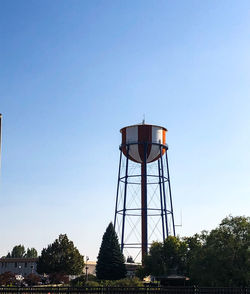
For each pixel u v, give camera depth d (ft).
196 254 200.64
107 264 286.05
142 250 268.00
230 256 182.70
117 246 292.40
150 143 270.05
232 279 181.27
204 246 201.57
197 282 203.21
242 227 189.06
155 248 283.79
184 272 273.54
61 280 296.92
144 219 267.39
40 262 318.04
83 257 330.54
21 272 387.75
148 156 272.92
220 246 187.52
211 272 184.24
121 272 286.66
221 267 181.98
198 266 190.08
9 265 395.34
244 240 185.47
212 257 185.37
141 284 193.88
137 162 280.51
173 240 279.49
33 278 286.05
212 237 193.98
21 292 135.85
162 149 276.62
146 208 267.59
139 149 271.08
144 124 275.80
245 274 177.68
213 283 184.85
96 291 137.59
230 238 185.98
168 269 275.39
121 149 279.69
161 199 270.46
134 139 272.10
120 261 288.71
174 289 136.67
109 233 295.48
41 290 136.56
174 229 295.48
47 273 314.14
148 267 279.69
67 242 321.32
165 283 207.10
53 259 313.53
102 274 284.82
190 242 284.61
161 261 277.85
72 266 315.17
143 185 269.85
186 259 273.95
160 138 275.18
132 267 367.86
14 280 282.77
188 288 135.74
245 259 181.68
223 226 193.67
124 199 269.85
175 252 276.82
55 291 136.87
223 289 138.10
